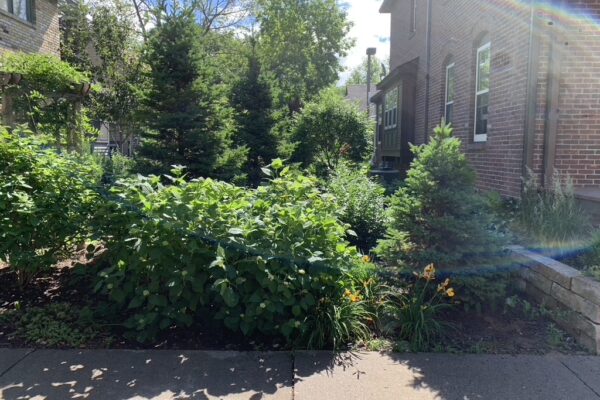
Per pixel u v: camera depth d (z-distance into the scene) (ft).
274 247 13.12
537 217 18.54
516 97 27.17
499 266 15.57
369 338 13.75
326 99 48.06
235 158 27.27
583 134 25.20
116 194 14.88
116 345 13.42
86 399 10.63
